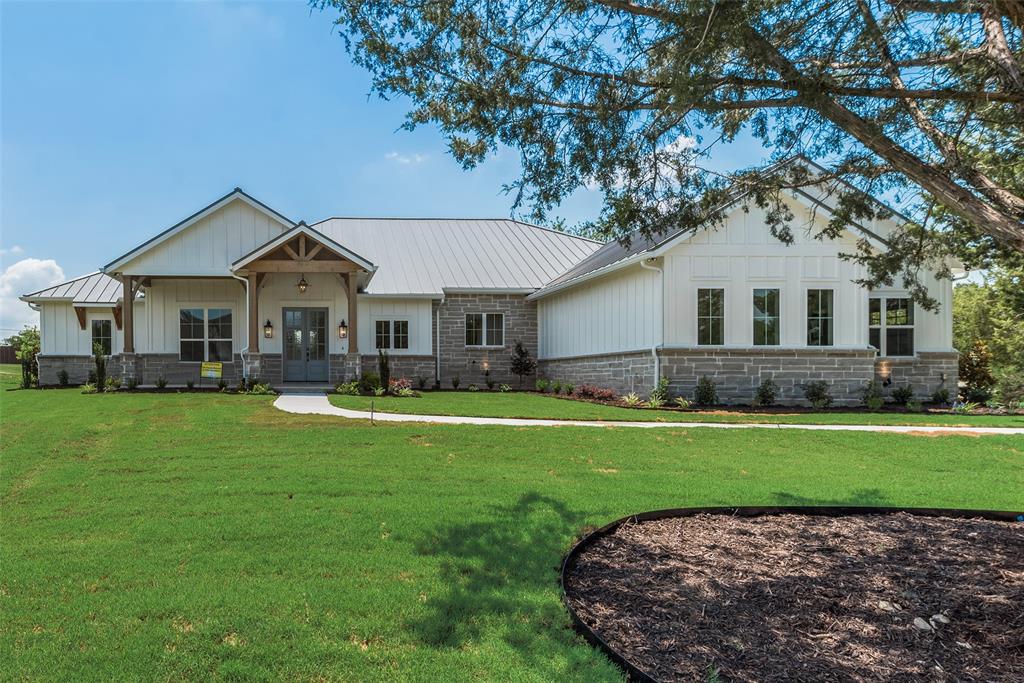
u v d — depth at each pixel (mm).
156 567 4566
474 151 5371
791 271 16328
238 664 3193
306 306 21109
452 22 4750
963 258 6074
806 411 15250
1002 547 5398
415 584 4270
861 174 5336
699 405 15883
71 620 3693
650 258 16109
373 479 7438
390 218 29047
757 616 4000
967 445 10648
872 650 3578
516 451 9469
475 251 26484
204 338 20969
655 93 4711
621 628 3777
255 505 6250
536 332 24266
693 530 5855
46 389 21156
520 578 4410
